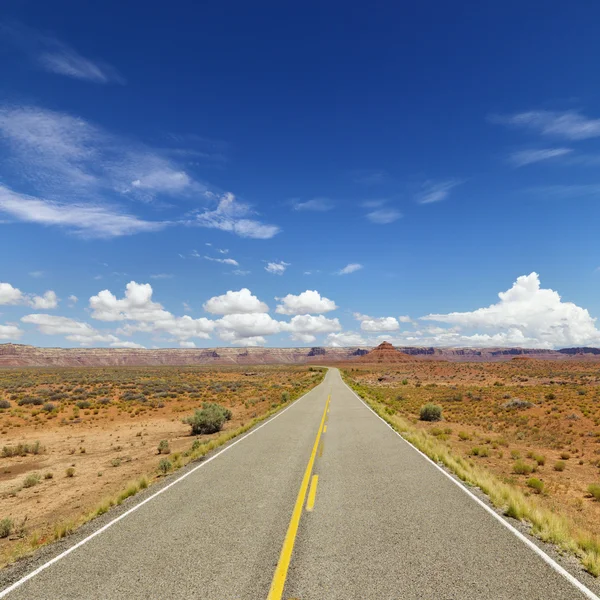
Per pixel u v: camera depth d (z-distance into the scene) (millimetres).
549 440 19438
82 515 8273
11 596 4723
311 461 11938
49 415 29250
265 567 5219
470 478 9766
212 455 13297
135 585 4859
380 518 7039
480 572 5016
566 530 6551
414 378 87438
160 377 81812
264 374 107500
